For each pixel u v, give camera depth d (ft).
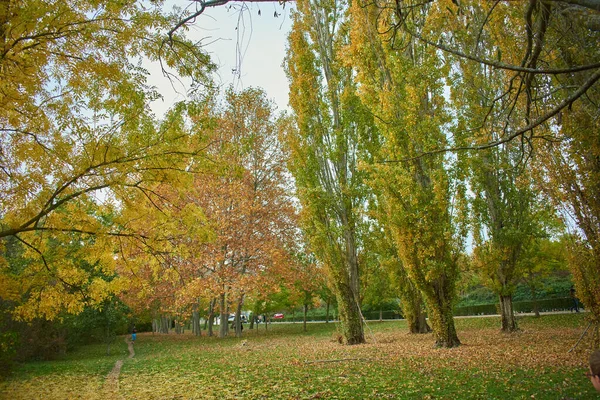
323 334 89.30
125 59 19.39
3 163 18.62
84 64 18.43
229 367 41.78
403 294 77.51
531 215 58.65
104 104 18.95
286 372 35.37
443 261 45.85
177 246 21.97
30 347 55.11
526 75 14.21
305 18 68.33
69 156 18.57
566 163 32.50
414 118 45.80
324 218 60.44
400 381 27.71
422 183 48.11
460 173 46.26
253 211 83.61
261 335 95.81
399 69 46.78
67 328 63.36
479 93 42.50
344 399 23.22
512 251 59.47
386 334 77.20
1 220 19.26
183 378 36.24
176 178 19.71
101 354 69.51
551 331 55.62
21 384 36.52
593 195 31.65
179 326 134.41
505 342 46.62
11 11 15.37
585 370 27.14
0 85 17.10
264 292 86.12
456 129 45.42
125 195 19.70
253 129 88.58
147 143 19.11
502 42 26.30
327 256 59.36
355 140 62.23
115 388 32.83
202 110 20.88
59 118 18.06
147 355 62.54
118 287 21.44
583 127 21.90
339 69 65.36
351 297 59.67
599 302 34.86
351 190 60.39
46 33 16.70
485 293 133.28
